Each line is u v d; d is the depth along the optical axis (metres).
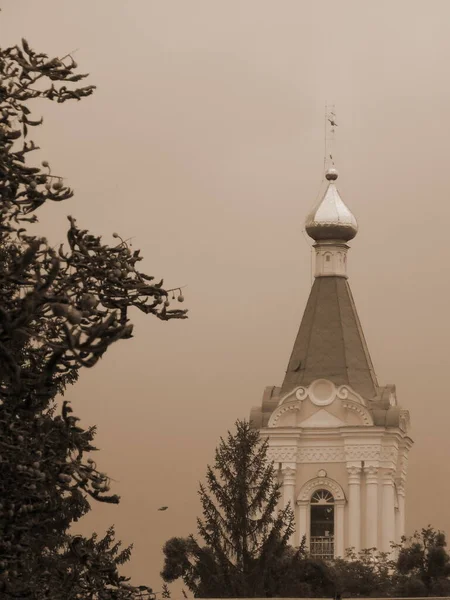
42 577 68.06
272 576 190.88
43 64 68.81
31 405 64.75
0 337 59.00
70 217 67.44
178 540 189.62
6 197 66.44
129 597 69.38
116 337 56.91
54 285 66.56
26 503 64.12
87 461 65.81
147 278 69.25
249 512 193.88
